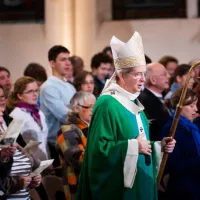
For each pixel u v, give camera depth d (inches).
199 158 311.4
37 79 434.9
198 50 645.3
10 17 653.3
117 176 278.7
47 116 381.7
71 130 320.5
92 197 280.5
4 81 413.1
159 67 374.3
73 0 617.6
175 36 646.5
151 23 647.1
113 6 645.9
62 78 395.2
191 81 435.8
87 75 389.7
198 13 649.0
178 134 315.3
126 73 286.0
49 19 622.5
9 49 651.5
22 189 282.8
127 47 284.5
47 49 636.1
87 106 323.9
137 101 294.2
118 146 275.6
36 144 287.7
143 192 282.8
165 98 441.4
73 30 619.5
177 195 314.5
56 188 327.6
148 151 278.1
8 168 273.4
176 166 312.7
